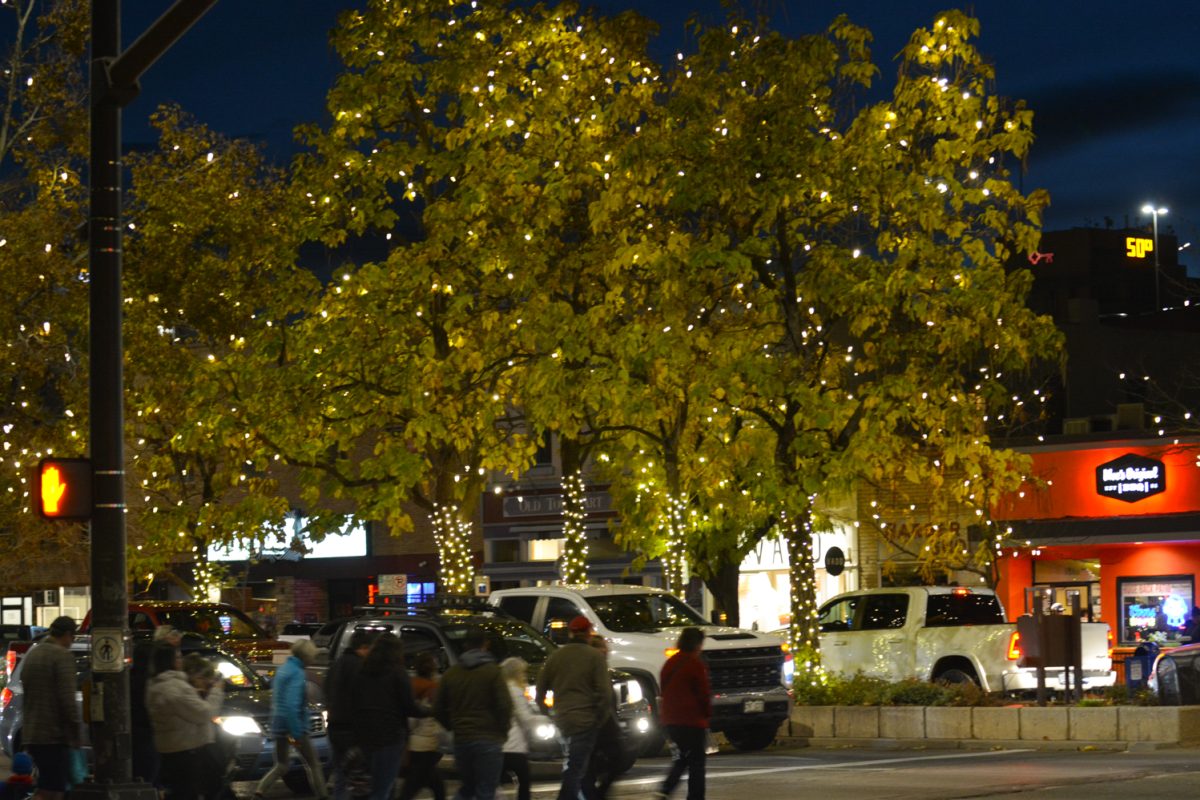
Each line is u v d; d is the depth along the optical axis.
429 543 52.41
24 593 56.28
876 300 24.34
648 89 28.38
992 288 24.38
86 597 61.94
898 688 25.05
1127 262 75.75
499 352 29.00
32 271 32.16
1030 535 38.97
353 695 13.53
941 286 24.72
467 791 13.66
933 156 25.08
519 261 27.56
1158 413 43.94
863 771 19.23
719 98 25.11
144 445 39.78
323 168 28.97
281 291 29.66
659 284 26.88
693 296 26.05
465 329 28.58
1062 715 22.52
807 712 25.25
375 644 13.61
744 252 25.00
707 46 24.69
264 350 29.55
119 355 14.58
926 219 24.53
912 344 25.47
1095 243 75.25
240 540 32.94
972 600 27.42
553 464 48.16
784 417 26.66
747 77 24.69
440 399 28.61
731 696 22.91
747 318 28.98
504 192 27.95
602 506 47.00
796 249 26.64
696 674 15.01
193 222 33.59
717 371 25.28
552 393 27.08
